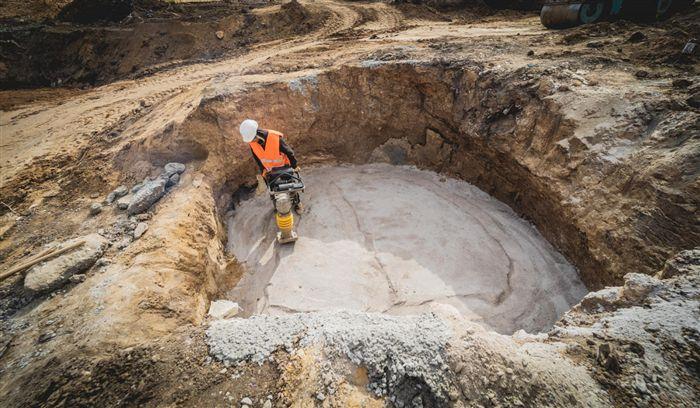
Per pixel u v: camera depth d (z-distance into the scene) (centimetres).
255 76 721
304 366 267
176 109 707
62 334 332
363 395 245
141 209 521
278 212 514
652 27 730
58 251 426
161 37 1420
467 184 664
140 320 348
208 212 552
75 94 1245
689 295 266
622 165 407
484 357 248
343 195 666
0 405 270
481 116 587
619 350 243
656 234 355
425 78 649
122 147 651
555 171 477
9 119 1031
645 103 426
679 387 214
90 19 1619
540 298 455
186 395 259
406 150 736
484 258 515
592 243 416
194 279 442
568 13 884
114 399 259
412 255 531
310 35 1376
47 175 644
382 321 299
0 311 375
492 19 1298
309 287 494
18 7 1698
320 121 714
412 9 1507
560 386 225
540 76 539
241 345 293
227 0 1888
